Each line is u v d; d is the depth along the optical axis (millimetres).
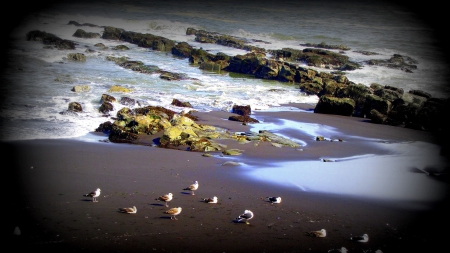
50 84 31297
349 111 31141
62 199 14312
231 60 46938
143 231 12445
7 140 20297
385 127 28328
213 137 22906
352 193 16531
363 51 57969
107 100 27719
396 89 33938
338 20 84125
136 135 22344
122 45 51625
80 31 55438
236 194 15773
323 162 20312
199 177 17281
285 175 18172
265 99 34281
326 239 12680
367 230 13469
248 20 79438
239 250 11766
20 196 14352
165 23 70125
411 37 69312
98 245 11539
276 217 14000
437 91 38219
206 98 32438
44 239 11648
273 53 53094
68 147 20016
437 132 27547
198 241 12109
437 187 17484
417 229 13680
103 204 14109
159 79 36719
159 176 17109
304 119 28984
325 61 49750
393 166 20141
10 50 41906
